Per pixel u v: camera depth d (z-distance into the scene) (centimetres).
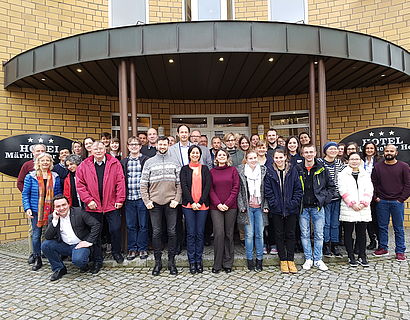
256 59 506
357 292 342
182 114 791
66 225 397
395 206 443
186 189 400
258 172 418
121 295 344
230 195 403
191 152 405
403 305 311
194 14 732
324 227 443
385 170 450
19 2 628
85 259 394
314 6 719
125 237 472
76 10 675
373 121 701
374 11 685
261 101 786
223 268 420
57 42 498
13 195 622
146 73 567
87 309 313
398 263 431
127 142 462
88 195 406
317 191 409
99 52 469
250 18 730
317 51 477
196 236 411
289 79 624
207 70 558
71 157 447
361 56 505
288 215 403
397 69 556
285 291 347
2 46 614
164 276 397
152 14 713
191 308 312
